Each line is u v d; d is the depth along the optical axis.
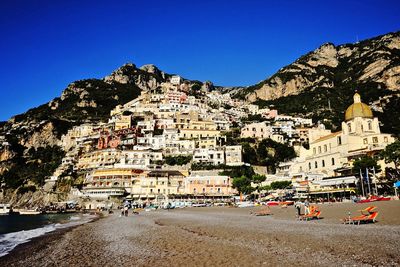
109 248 26.30
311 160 132.88
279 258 18.70
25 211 141.38
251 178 142.12
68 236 37.53
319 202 90.69
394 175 94.81
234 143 177.50
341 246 21.30
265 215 56.97
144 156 165.00
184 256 20.80
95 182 147.75
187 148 171.62
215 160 157.50
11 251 28.16
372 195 84.38
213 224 42.38
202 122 199.75
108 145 183.75
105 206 135.38
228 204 116.50
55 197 161.12
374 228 29.80
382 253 18.67
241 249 22.09
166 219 57.69
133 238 31.78
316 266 16.53
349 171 104.50
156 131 194.12
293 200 101.69
